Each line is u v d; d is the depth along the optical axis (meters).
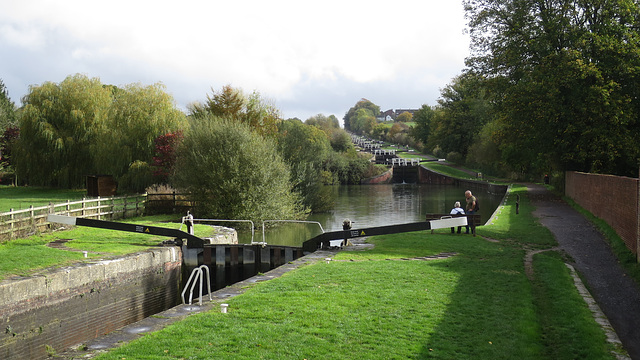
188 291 19.36
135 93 41.84
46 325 12.61
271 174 31.89
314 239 17.83
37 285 12.34
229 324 8.40
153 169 38.84
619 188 19.17
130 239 19.94
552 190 49.94
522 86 36.16
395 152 128.88
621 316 10.23
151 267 16.88
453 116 93.25
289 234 29.39
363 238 20.58
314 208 43.38
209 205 31.08
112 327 14.94
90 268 14.10
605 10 34.25
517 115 37.19
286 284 11.48
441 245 17.98
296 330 8.13
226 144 31.72
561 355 7.43
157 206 33.62
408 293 10.63
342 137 116.56
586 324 8.70
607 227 21.70
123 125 40.91
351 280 11.93
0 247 16.95
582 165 38.81
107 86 50.59
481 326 8.52
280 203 32.03
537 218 27.44
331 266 13.80
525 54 37.84
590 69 31.78
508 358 7.16
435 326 8.49
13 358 11.62
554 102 34.12
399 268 13.48
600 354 7.31
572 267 14.65
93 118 44.59
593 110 32.28
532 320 8.91
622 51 32.09
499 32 39.91
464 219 15.70
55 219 18.89
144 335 7.90
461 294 10.62
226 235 22.64
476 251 16.73
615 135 33.19
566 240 19.81
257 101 47.34
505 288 11.18
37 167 43.22
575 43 33.81
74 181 44.69
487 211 40.59
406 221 36.09
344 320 8.72
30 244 18.09
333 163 87.88
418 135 128.12
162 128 40.44
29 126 42.44
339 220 36.88
